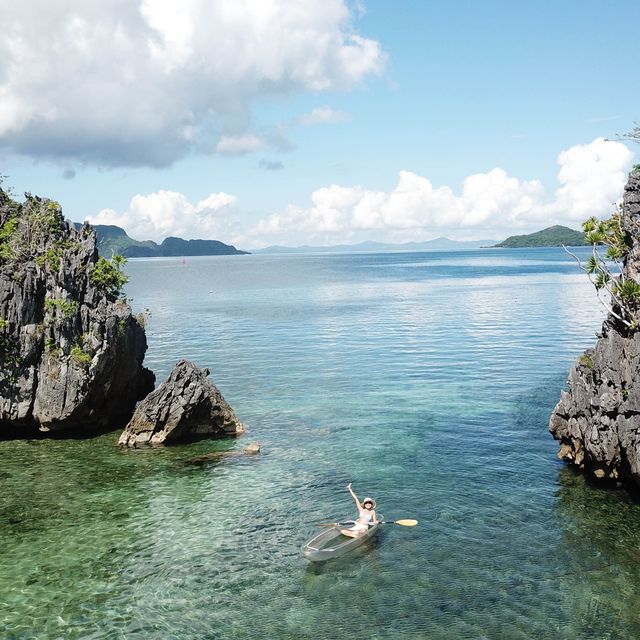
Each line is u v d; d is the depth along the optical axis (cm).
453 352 6338
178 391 3594
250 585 2109
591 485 2861
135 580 2147
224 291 15150
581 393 3009
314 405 4362
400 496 2784
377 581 2116
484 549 2306
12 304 3775
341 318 9412
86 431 3888
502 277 18338
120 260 4275
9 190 4388
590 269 3256
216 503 2756
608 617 1897
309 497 2806
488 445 3438
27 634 1855
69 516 2639
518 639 1800
